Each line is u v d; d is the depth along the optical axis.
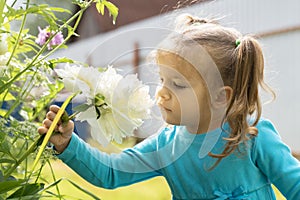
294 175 1.45
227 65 1.47
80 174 1.39
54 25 1.26
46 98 1.52
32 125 1.19
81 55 5.45
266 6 5.12
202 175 1.46
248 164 1.46
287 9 4.94
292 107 4.84
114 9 1.30
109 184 1.43
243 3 5.28
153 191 2.91
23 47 1.42
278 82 4.97
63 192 2.64
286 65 4.94
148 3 7.21
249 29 5.25
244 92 1.47
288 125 4.86
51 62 1.28
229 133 1.44
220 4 4.98
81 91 1.09
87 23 7.55
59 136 1.29
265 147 1.47
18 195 1.12
